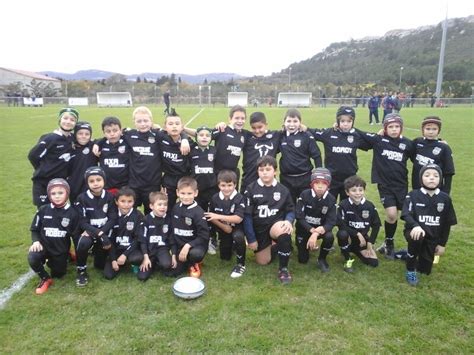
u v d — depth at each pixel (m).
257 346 2.92
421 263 4.13
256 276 4.14
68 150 4.64
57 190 3.93
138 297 3.64
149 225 4.24
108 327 3.15
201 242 4.22
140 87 57.94
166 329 3.12
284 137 5.16
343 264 4.46
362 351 2.88
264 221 4.39
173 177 5.00
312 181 4.36
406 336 3.06
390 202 4.68
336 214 4.39
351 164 5.10
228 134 5.14
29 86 57.69
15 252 4.64
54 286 3.88
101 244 4.11
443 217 4.05
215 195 4.56
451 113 27.73
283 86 61.28
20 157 10.77
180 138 4.88
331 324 3.21
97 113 27.69
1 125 18.89
